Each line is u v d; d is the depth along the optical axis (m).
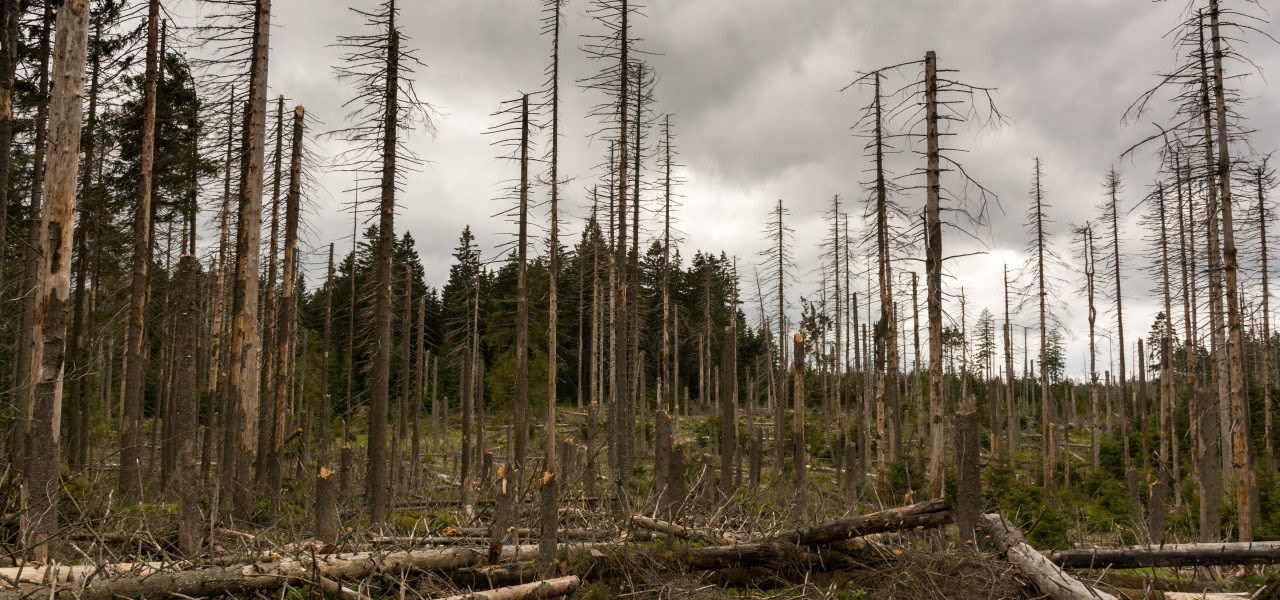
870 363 42.12
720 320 57.84
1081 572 8.09
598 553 8.45
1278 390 31.23
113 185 19.89
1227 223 16.48
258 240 16.59
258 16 16.27
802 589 8.25
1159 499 12.60
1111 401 57.72
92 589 6.77
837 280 31.72
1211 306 18.92
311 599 7.46
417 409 28.88
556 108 22.45
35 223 16.05
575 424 40.88
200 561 7.72
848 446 20.17
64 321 9.93
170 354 25.94
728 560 8.43
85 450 19.33
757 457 16.78
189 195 22.14
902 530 8.15
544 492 8.22
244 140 17.39
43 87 16.80
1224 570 9.50
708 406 55.78
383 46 17.02
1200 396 21.25
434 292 54.38
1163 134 16.14
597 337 44.91
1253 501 18.58
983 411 45.16
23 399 12.18
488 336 42.34
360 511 11.50
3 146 12.54
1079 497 25.72
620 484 11.19
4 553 8.58
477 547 8.61
